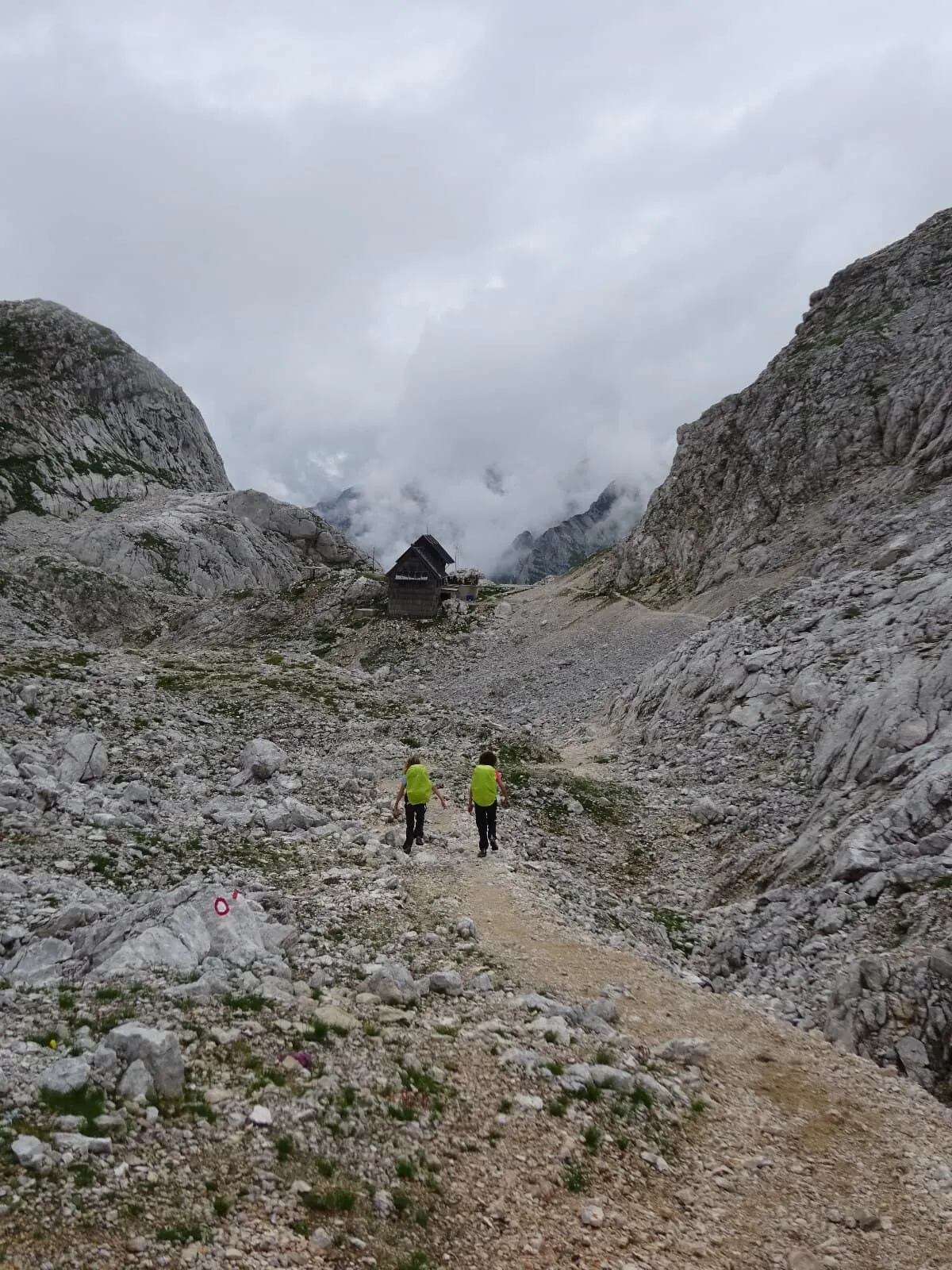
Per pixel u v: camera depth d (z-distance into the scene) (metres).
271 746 26.36
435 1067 10.37
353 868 18.08
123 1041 8.88
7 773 20.09
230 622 91.38
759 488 74.69
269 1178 7.63
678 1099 11.05
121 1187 7.01
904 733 24.56
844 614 36.25
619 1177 9.18
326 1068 9.66
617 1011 13.20
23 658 35.31
